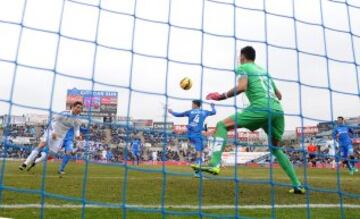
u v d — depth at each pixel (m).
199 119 9.07
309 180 8.58
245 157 20.77
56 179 7.56
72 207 4.37
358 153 14.59
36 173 9.33
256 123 5.55
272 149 5.30
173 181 7.31
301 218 4.13
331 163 20.33
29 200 4.73
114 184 6.70
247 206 4.70
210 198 5.27
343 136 13.05
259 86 5.50
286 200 5.20
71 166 14.53
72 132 10.19
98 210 4.27
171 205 4.66
